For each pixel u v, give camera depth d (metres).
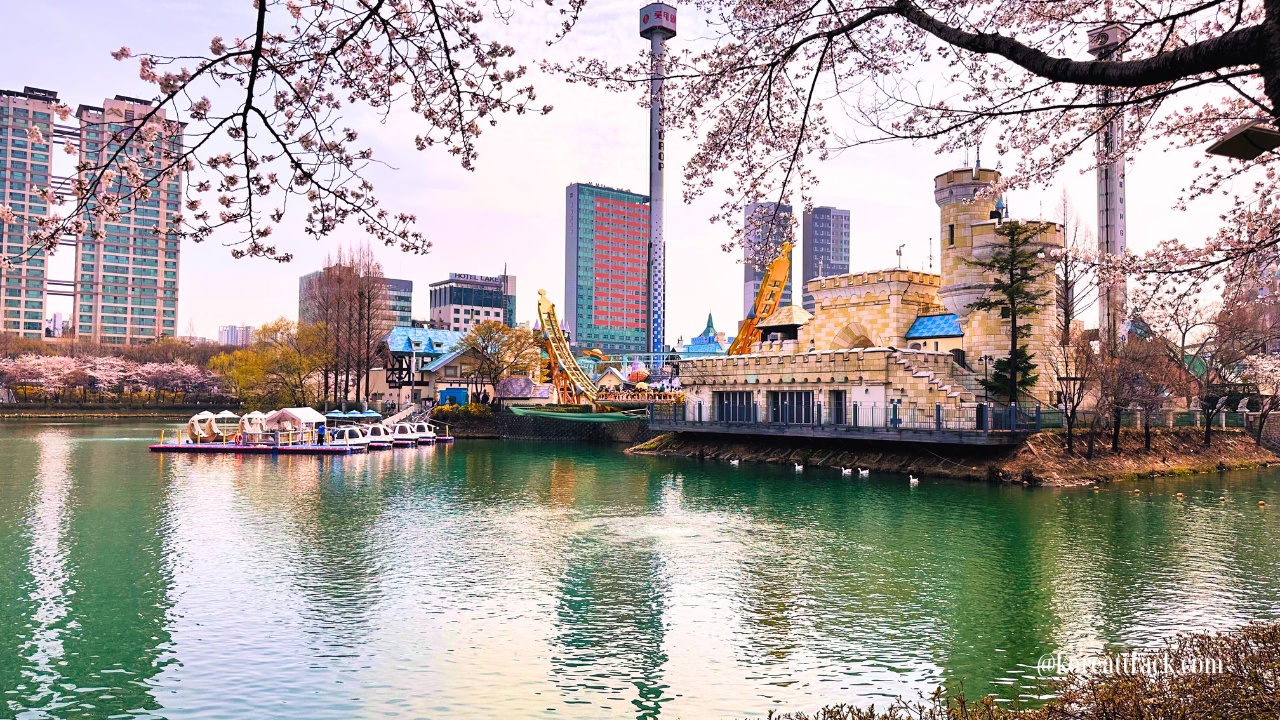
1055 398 67.75
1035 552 33.06
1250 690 13.12
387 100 12.70
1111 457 59.09
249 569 30.45
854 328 78.69
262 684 19.53
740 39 14.99
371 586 28.11
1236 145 10.84
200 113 10.93
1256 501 46.34
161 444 81.19
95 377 166.25
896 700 18.41
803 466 65.25
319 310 130.88
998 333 66.88
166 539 35.91
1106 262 21.73
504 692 19.06
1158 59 8.70
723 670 20.39
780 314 87.12
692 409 81.50
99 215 10.84
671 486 54.47
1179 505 44.97
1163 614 24.59
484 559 32.22
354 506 45.75
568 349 118.44
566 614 24.95
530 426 107.44
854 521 40.28
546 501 47.78
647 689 19.20
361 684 19.52
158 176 10.84
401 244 12.50
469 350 126.81
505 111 12.72
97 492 50.44
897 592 27.28
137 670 20.38
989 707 14.75
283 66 10.94
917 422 60.09
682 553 33.19
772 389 72.25
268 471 64.31
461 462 73.25
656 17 161.38
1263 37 7.84
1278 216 19.23
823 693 18.92
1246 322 59.16
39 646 22.08
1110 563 31.17
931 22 10.97
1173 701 13.05
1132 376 60.12
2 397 164.75
